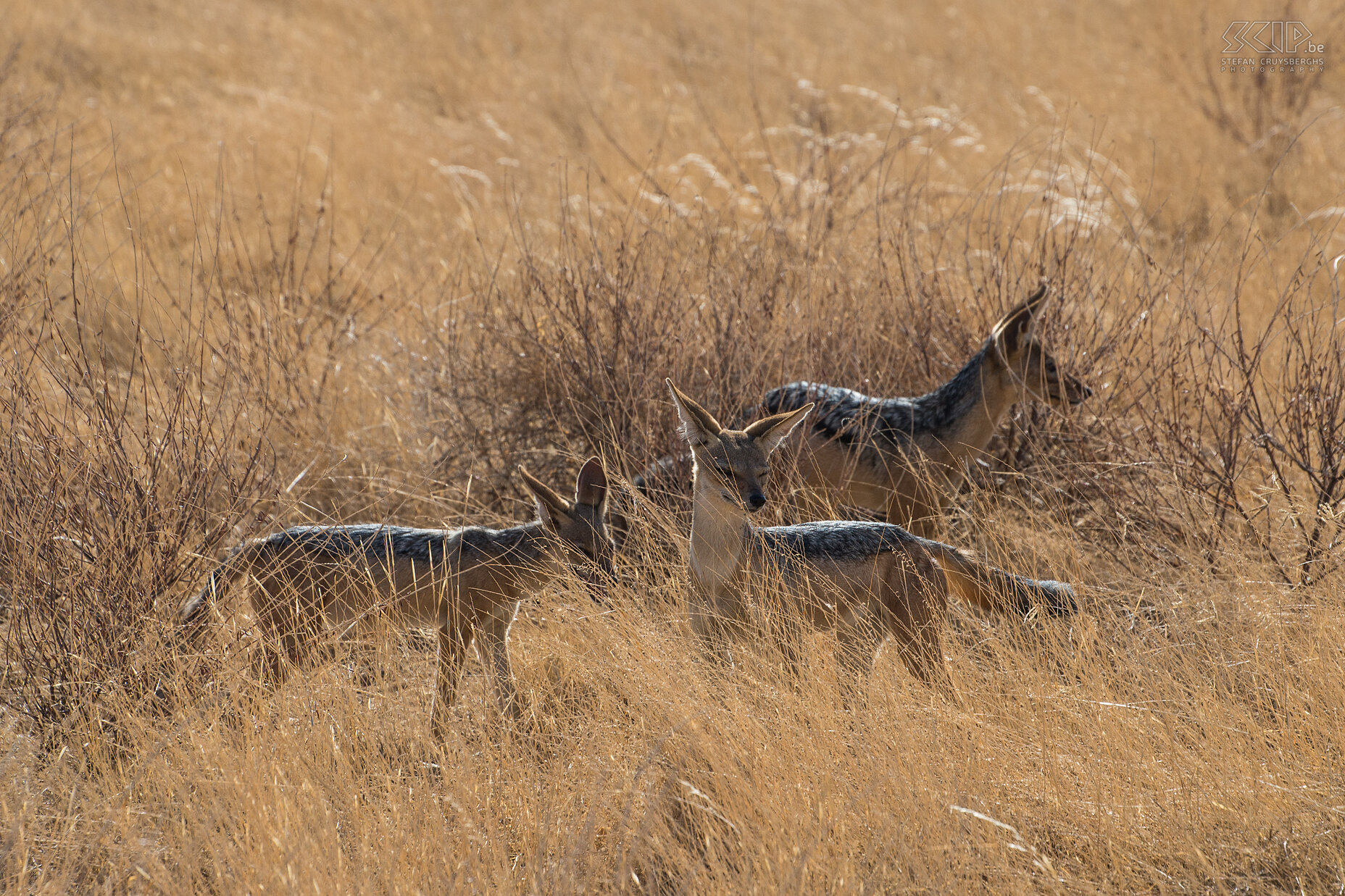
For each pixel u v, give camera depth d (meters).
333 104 71.19
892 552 22.86
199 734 20.33
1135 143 60.75
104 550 22.55
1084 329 33.25
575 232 41.22
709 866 18.03
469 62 83.38
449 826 19.23
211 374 33.69
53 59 72.38
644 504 26.56
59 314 34.81
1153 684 21.62
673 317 32.16
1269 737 20.22
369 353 37.25
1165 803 18.59
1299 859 17.69
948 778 18.97
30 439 23.95
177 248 47.78
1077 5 91.31
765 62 82.44
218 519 26.34
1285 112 62.31
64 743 21.03
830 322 33.31
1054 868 17.77
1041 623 23.08
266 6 96.25
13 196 42.22
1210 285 36.47
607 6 98.69
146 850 18.06
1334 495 26.83
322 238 49.09
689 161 56.09
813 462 29.25
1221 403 28.25
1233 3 81.81
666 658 21.47
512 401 32.72
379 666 23.12
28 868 17.78
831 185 43.25
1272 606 23.45
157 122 64.06
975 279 36.84
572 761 20.44
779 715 20.33
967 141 55.81
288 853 17.05
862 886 16.59
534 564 23.88
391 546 23.64
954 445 29.38
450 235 48.59
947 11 93.25
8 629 22.33
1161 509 28.33
